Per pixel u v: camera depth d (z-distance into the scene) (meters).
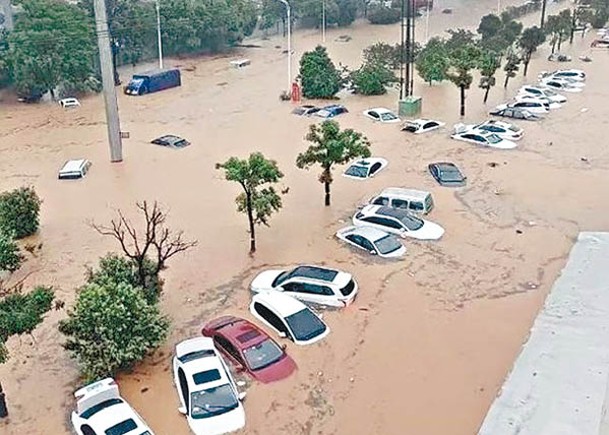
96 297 16.67
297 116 38.66
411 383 16.48
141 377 16.77
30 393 16.30
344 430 15.06
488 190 27.55
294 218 25.30
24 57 41.94
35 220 24.48
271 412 15.59
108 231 24.56
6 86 44.78
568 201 26.44
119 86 46.19
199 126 37.16
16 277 21.50
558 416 12.60
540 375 13.73
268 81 47.38
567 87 43.50
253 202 22.45
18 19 44.47
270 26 64.81
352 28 68.31
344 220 25.08
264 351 17.14
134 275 18.94
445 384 16.44
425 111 39.12
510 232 23.94
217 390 15.65
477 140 33.16
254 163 21.95
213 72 50.41
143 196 27.72
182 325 18.83
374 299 19.94
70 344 16.53
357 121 37.47
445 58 43.00
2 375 16.94
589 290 16.75
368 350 17.69
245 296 20.31
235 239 23.80
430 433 14.94
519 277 21.02
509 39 52.41
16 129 37.41
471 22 68.75
